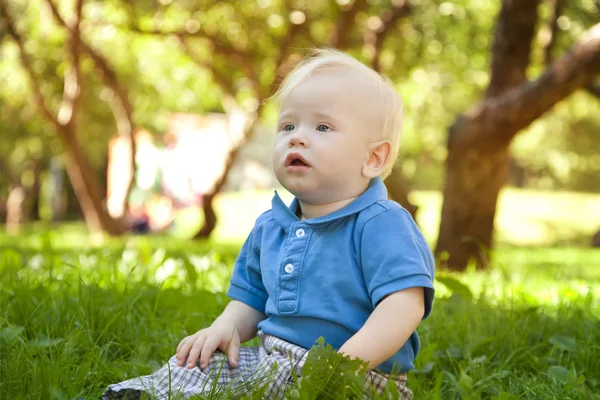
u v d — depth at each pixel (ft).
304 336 6.89
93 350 8.14
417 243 6.88
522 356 9.41
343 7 36.68
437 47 42.24
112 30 44.65
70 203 117.80
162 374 7.01
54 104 55.77
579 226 75.66
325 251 6.95
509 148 26.45
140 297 11.10
